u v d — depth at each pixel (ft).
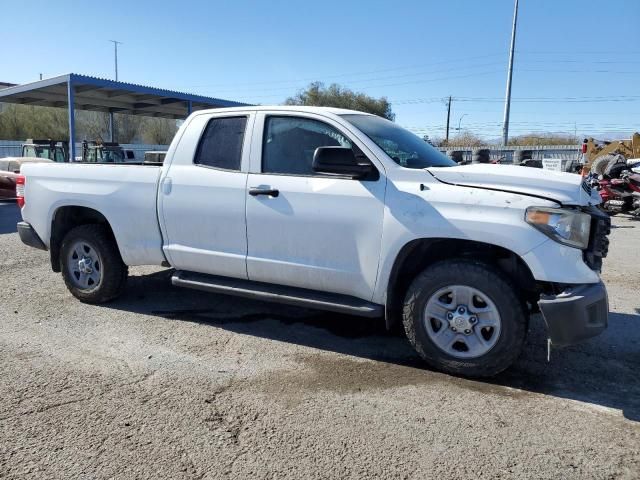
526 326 12.32
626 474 9.23
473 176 12.67
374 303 13.85
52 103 88.28
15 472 9.11
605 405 11.73
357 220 13.48
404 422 10.87
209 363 13.75
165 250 16.60
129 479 8.97
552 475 9.18
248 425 10.71
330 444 10.05
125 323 16.75
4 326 16.34
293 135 14.85
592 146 62.34
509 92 111.96
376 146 13.70
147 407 11.38
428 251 13.69
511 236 11.88
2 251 28.22
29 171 19.08
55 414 11.03
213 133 16.02
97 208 17.53
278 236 14.60
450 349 12.98
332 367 13.61
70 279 18.71
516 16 108.68
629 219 43.57
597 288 11.94
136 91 73.20
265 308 18.42
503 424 10.85
